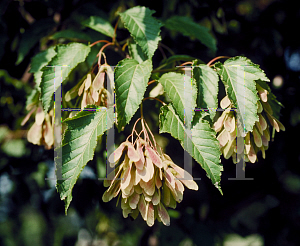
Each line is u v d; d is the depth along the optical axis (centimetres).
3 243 114
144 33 55
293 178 96
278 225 90
